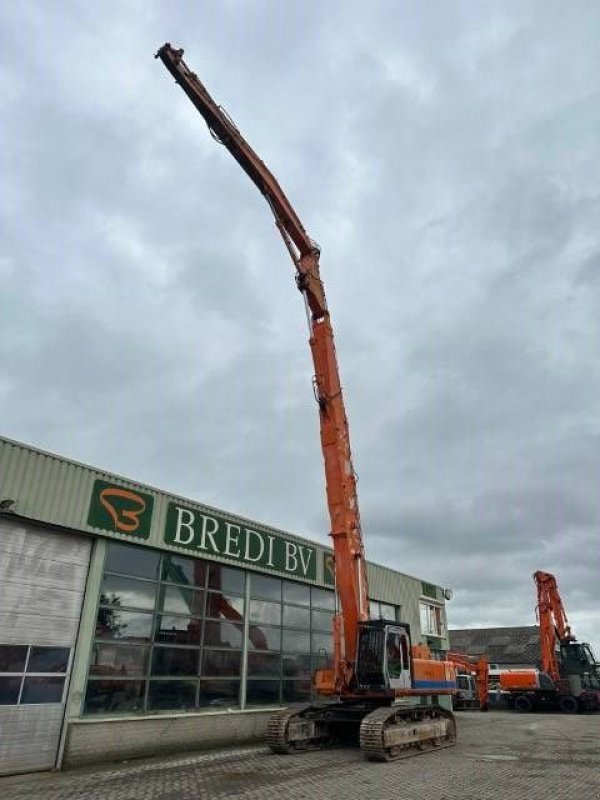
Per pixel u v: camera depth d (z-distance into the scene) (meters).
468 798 9.17
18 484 12.57
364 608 14.69
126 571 14.66
